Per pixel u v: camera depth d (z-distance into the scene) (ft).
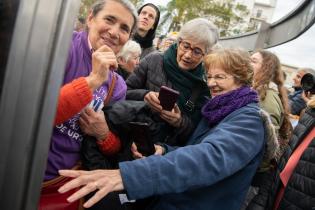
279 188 6.15
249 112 4.66
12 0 2.17
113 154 5.18
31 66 2.11
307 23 11.44
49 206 4.39
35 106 2.12
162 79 6.80
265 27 16.33
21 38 2.10
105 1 4.71
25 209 2.18
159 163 3.93
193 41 6.30
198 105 6.57
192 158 4.08
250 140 4.46
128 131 5.17
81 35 4.78
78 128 4.76
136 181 3.75
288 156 6.31
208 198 4.60
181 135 6.24
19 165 2.14
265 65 8.18
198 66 6.66
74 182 3.49
